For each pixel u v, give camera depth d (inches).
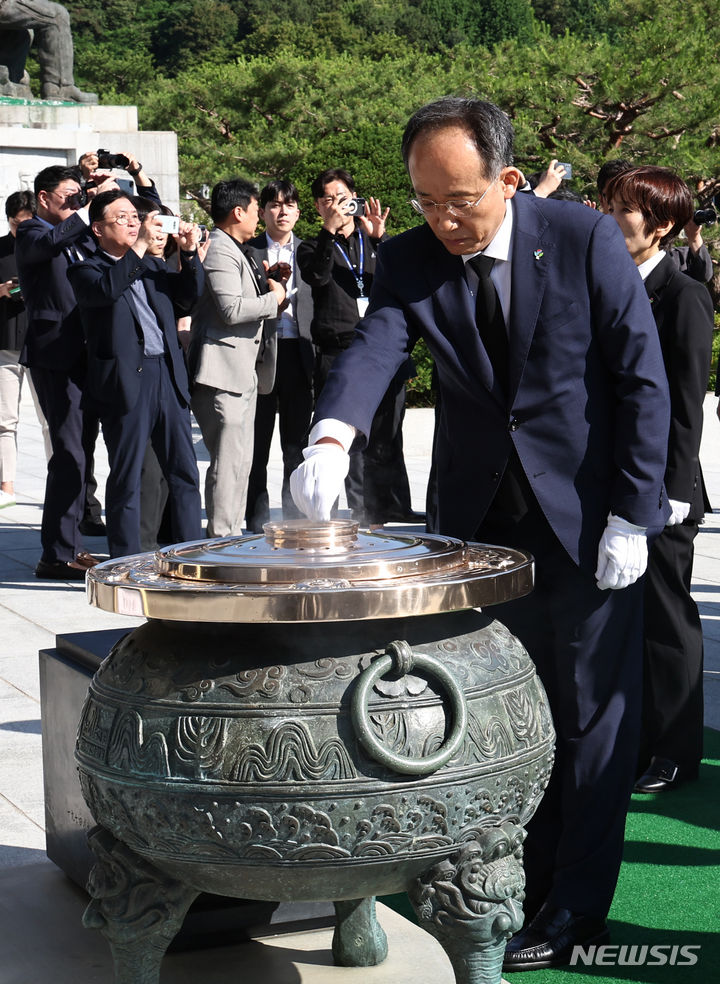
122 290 206.2
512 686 72.3
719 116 687.7
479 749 68.6
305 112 966.4
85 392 218.8
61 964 90.3
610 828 101.3
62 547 244.4
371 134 607.2
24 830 125.8
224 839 65.7
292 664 66.7
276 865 65.9
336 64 992.2
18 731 155.8
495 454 95.9
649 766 145.0
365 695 65.6
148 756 67.2
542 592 99.4
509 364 93.4
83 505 251.6
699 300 130.3
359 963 92.5
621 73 702.5
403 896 118.6
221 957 94.3
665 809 136.7
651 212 127.7
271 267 254.5
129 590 67.5
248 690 66.1
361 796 65.3
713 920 110.1
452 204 85.0
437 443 110.1
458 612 73.9
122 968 73.3
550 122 738.2
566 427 93.7
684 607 142.3
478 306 93.9
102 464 390.0
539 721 74.1
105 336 211.3
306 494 79.2
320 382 273.0
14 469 324.5
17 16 559.8
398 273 95.3
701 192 699.4
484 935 69.9
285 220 271.3
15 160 534.9
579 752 100.1
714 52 746.2
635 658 101.2
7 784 138.5
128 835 69.7
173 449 224.5
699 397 130.9
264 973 91.3
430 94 889.5
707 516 318.3
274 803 64.9
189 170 915.4
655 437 92.4
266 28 2272.4
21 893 103.6
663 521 96.3
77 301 211.5
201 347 236.8
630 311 92.7
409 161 85.4
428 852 67.7
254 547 74.9
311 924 99.3
